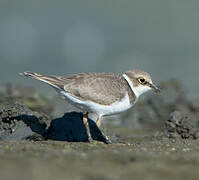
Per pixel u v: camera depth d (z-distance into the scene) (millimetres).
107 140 10875
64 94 10117
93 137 10898
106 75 10492
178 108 16297
